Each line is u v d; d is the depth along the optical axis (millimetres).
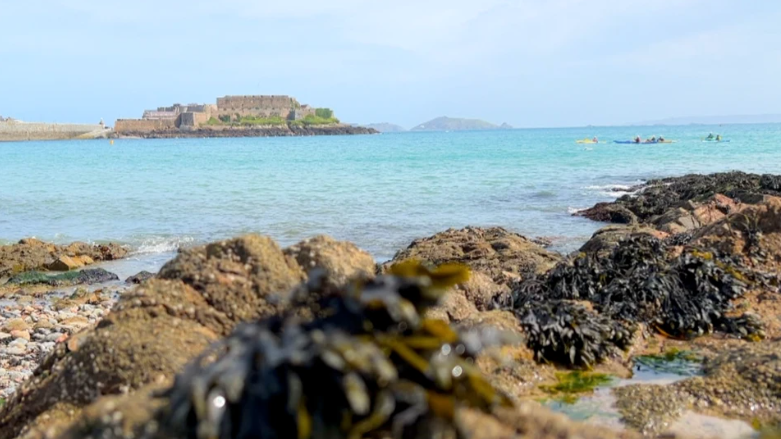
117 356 4996
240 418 3033
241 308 5641
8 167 57750
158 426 3281
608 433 3621
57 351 5777
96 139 179750
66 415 4891
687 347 7344
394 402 3051
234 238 6102
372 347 3121
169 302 5566
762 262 9633
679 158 57031
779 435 4145
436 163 55500
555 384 6297
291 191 34438
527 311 7176
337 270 6000
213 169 52375
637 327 7582
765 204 10250
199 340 5297
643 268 8734
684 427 5324
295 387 2949
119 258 19750
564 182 37344
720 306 8117
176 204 30125
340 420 2988
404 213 26281
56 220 26391
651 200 24234
